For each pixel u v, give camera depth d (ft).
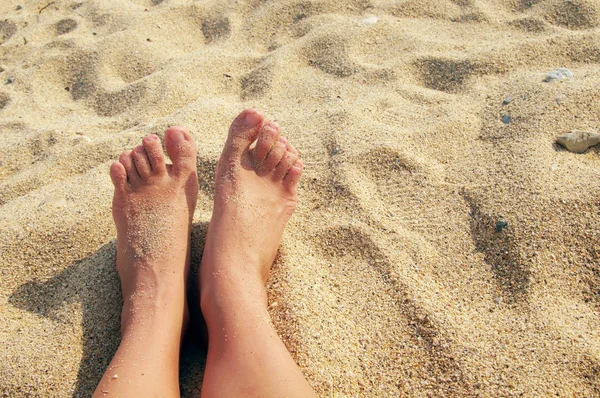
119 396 1.57
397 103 2.83
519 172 2.29
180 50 3.50
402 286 1.98
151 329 1.77
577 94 2.62
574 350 1.76
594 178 2.23
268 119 2.79
